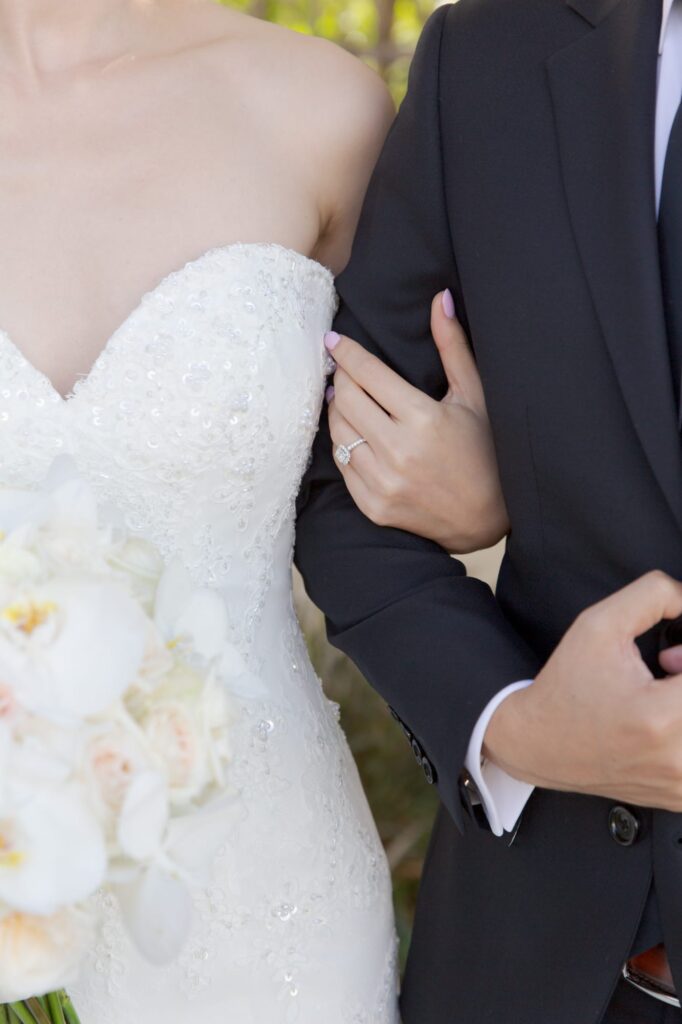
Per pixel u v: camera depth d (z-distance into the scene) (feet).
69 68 6.43
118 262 6.01
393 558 6.08
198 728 3.96
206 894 5.78
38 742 3.60
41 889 3.55
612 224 5.16
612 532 5.35
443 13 6.11
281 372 5.90
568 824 5.61
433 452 5.94
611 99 5.30
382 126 6.78
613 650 4.86
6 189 6.11
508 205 5.57
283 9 14.83
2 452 5.57
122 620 3.76
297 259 6.21
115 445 5.64
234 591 6.02
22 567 3.86
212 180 6.27
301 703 6.28
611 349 5.11
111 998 5.74
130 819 3.69
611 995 5.48
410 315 6.22
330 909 6.16
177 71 6.55
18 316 5.85
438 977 6.25
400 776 11.10
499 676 5.45
